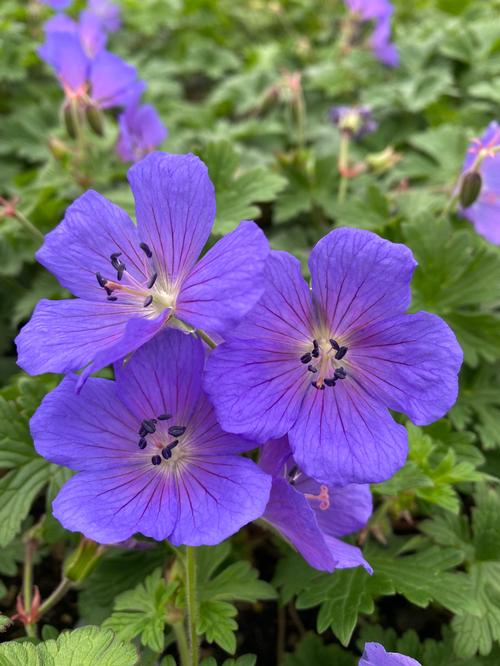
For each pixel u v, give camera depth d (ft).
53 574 0.50
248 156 0.77
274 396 0.30
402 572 0.38
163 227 0.31
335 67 0.95
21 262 0.64
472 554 0.42
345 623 0.36
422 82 0.86
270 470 0.31
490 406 0.51
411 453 0.42
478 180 0.54
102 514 0.29
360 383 0.31
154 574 0.37
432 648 0.40
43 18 1.12
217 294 0.27
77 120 0.67
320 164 0.68
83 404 0.30
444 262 0.51
